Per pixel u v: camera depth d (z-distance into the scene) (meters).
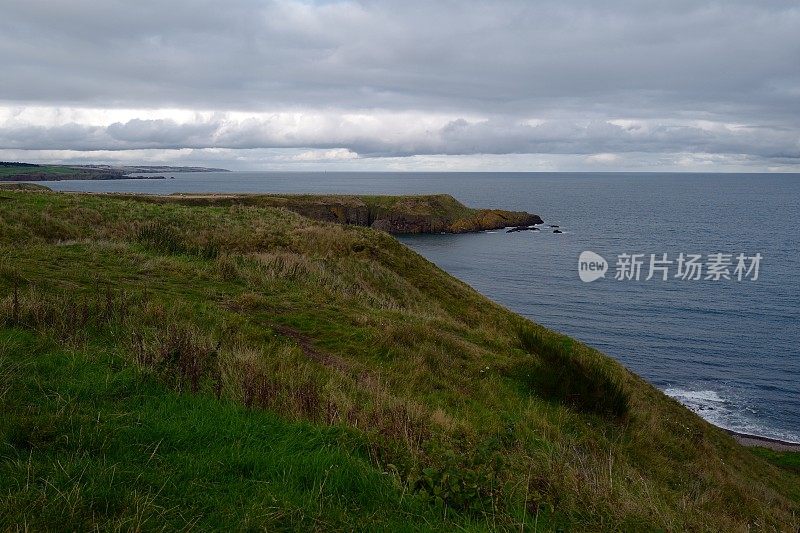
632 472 7.07
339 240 24.27
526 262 70.00
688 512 5.14
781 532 6.95
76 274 11.59
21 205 20.69
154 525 3.19
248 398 5.57
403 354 10.26
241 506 3.53
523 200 193.62
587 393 10.01
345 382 7.89
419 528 3.59
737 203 178.00
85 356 6.14
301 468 4.10
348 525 3.47
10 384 4.90
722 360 38.03
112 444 4.12
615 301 51.66
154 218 23.41
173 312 9.34
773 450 25.23
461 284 26.14
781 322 45.31
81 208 22.16
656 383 34.72
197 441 4.43
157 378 5.75
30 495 3.23
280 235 24.11
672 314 47.59
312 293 14.51
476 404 8.50
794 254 74.44
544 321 45.69
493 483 4.31
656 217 127.44
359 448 4.84
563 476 4.85
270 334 9.71
